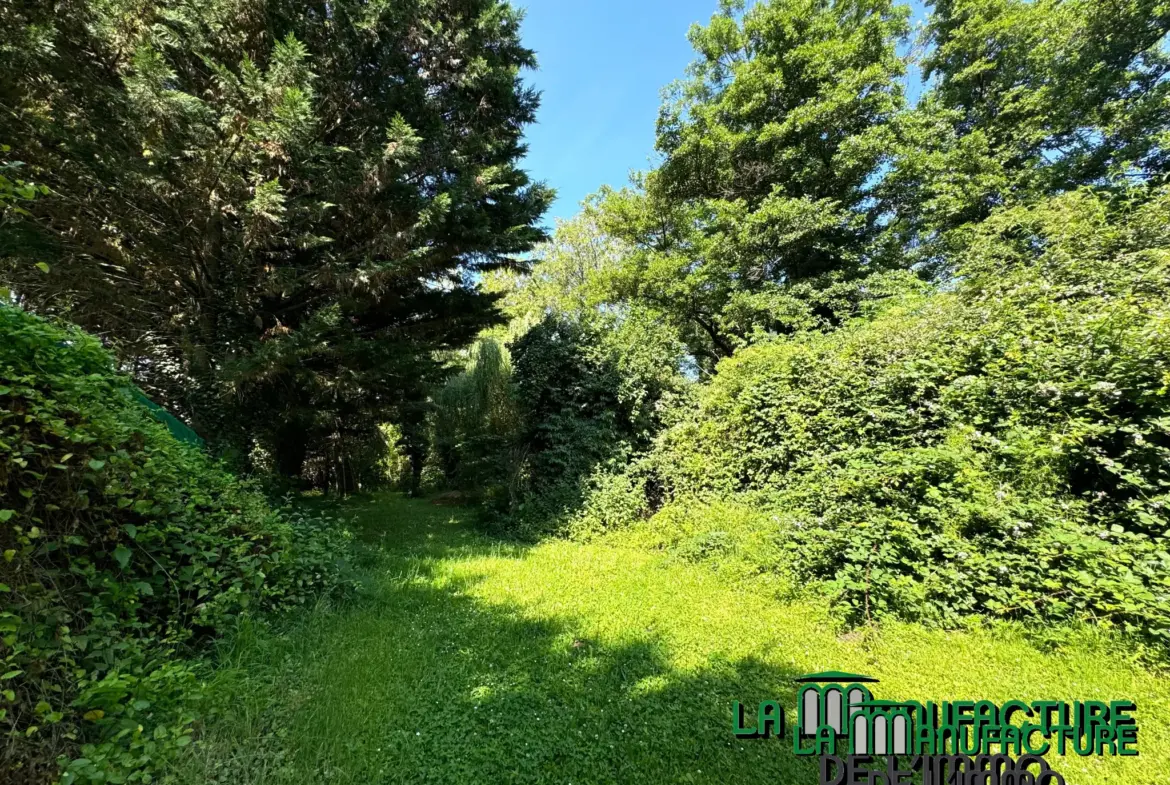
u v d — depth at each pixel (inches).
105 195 228.4
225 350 263.4
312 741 90.4
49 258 218.4
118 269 255.4
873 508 167.8
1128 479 136.9
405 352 315.3
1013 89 477.4
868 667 120.8
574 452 307.0
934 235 479.2
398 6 261.9
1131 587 117.7
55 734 74.9
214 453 241.8
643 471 295.7
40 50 194.5
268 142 219.5
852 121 501.0
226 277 274.2
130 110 200.4
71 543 96.3
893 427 201.9
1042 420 162.9
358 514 362.6
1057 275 214.5
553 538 276.4
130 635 100.3
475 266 358.0
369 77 278.8
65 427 94.4
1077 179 430.6
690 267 560.7
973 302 223.9
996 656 120.5
